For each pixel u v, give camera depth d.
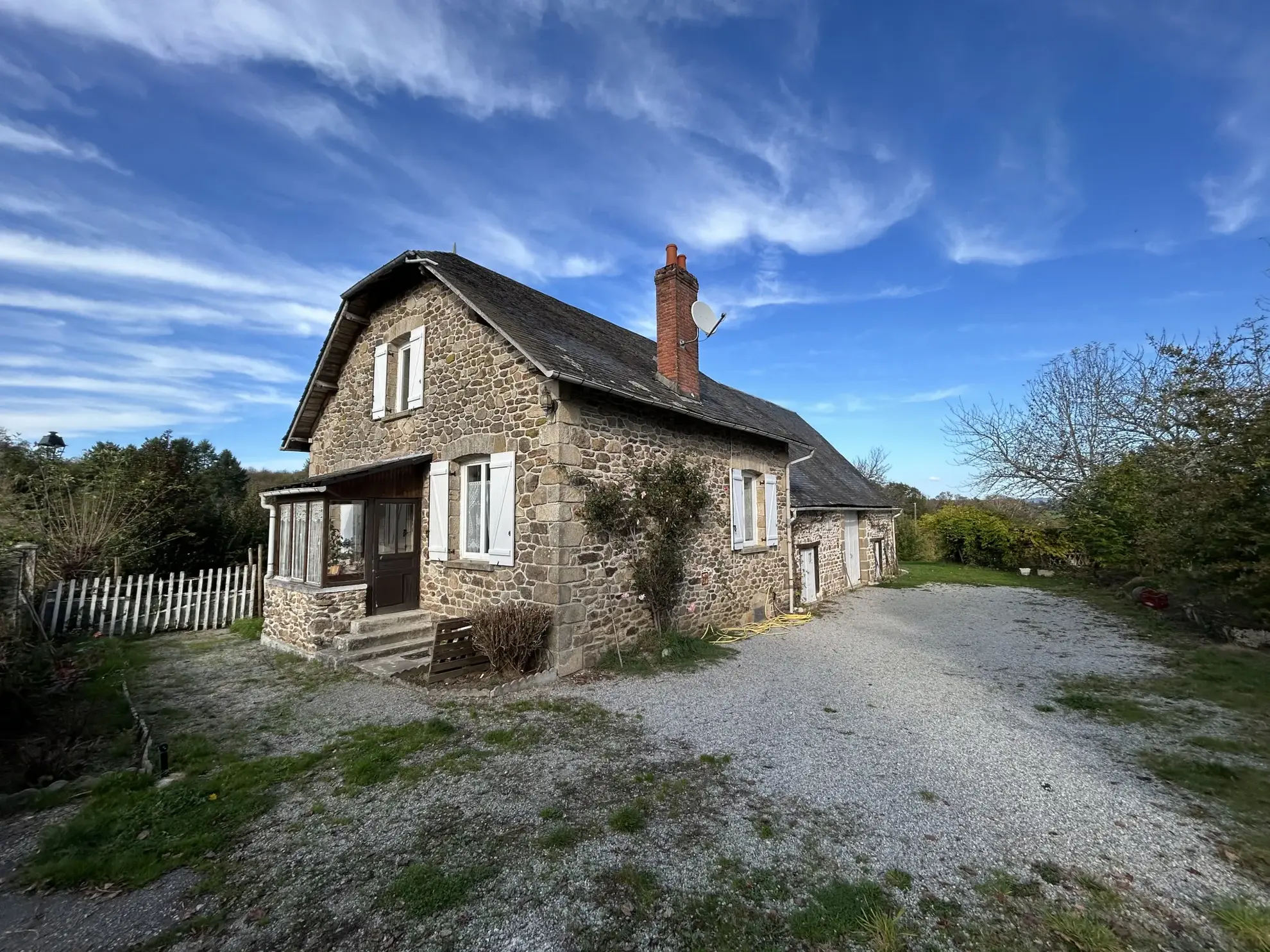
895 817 3.74
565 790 4.14
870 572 18.28
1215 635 9.23
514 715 5.71
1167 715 5.68
